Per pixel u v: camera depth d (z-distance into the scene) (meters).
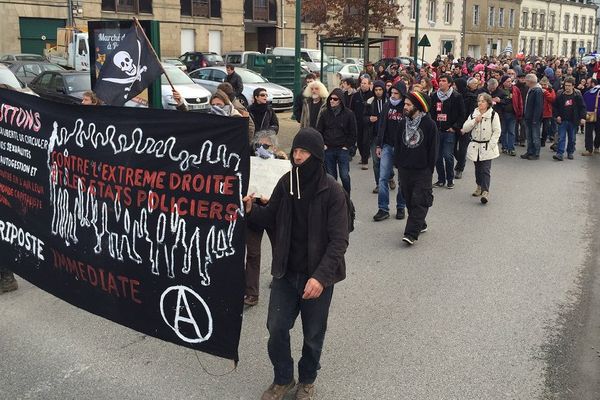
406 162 6.86
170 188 3.68
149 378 4.02
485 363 4.24
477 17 56.34
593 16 76.25
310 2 24.11
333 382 3.98
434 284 5.77
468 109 11.76
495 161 13.03
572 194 9.89
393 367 4.18
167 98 14.92
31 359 4.27
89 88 14.73
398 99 7.77
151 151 3.75
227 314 3.54
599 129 14.23
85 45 24.69
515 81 14.17
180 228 3.66
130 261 3.91
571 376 4.08
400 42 47.97
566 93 13.02
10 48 31.03
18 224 4.78
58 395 3.81
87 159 4.09
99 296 4.15
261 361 4.27
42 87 15.16
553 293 5.57
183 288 3.69
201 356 4.33
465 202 9.26
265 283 5.79
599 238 7.37
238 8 39.44
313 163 3.41
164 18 35.88
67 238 4.32
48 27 32.25
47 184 4.45
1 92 4.73
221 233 3.52
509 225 7.93
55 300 5.29
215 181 3.51
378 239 7.25
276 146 4.71
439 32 51.84
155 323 3.86
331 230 3.44
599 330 4.80
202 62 29.08
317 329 3.59
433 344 4.53
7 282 5.42
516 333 4.72
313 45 43.78
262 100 7.76
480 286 5.72
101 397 3.79
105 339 4.57
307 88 9.38
